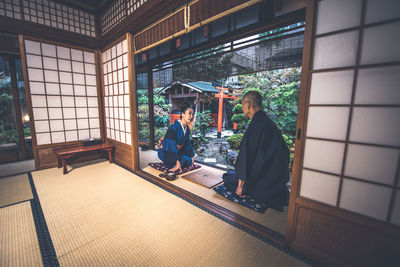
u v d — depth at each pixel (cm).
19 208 194
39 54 310
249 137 195
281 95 470
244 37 258
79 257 129
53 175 291
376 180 102
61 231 157
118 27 284
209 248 138
